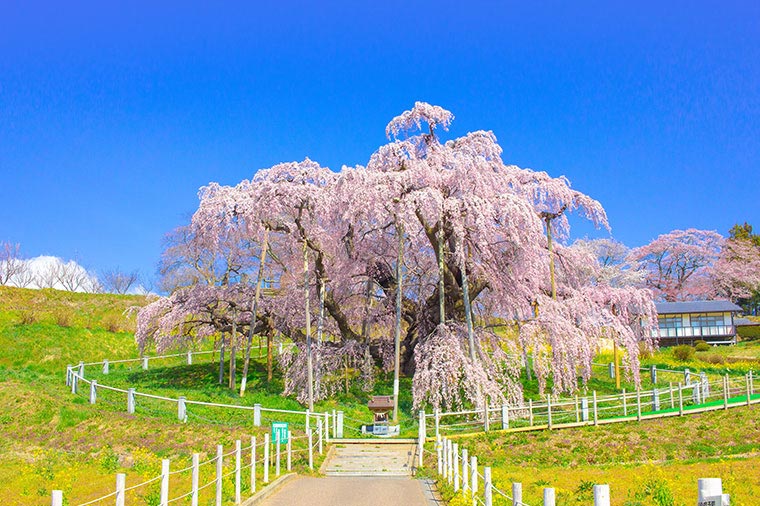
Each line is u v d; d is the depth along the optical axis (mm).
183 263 42000
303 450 20219
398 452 21844
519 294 29844
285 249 34656
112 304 52625
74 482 17438
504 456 21047
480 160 28250
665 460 19891
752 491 13688
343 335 32781
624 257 68062
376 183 27578
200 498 14227
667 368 40375
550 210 31844
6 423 25547
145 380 34344
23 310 46188
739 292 69625
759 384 32406
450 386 26172
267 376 34594
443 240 28891
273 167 30531
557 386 27609
